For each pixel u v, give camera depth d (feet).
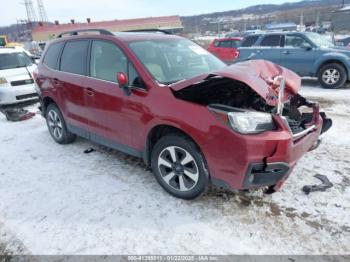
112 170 12.27
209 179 9.05
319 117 10.68
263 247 7.71
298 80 11.14
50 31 147.64
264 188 10.18
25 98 24.02
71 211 9.57
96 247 7.99
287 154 8.14
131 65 10.46
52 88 14.37
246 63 9.61
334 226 8.34
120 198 10.16
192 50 12.98
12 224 9.11
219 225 8.58
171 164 9.79
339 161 12.20
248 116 8.03
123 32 12.99
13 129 19.12
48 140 16.56
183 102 8.95
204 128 8.39
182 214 9.14
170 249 7.81
